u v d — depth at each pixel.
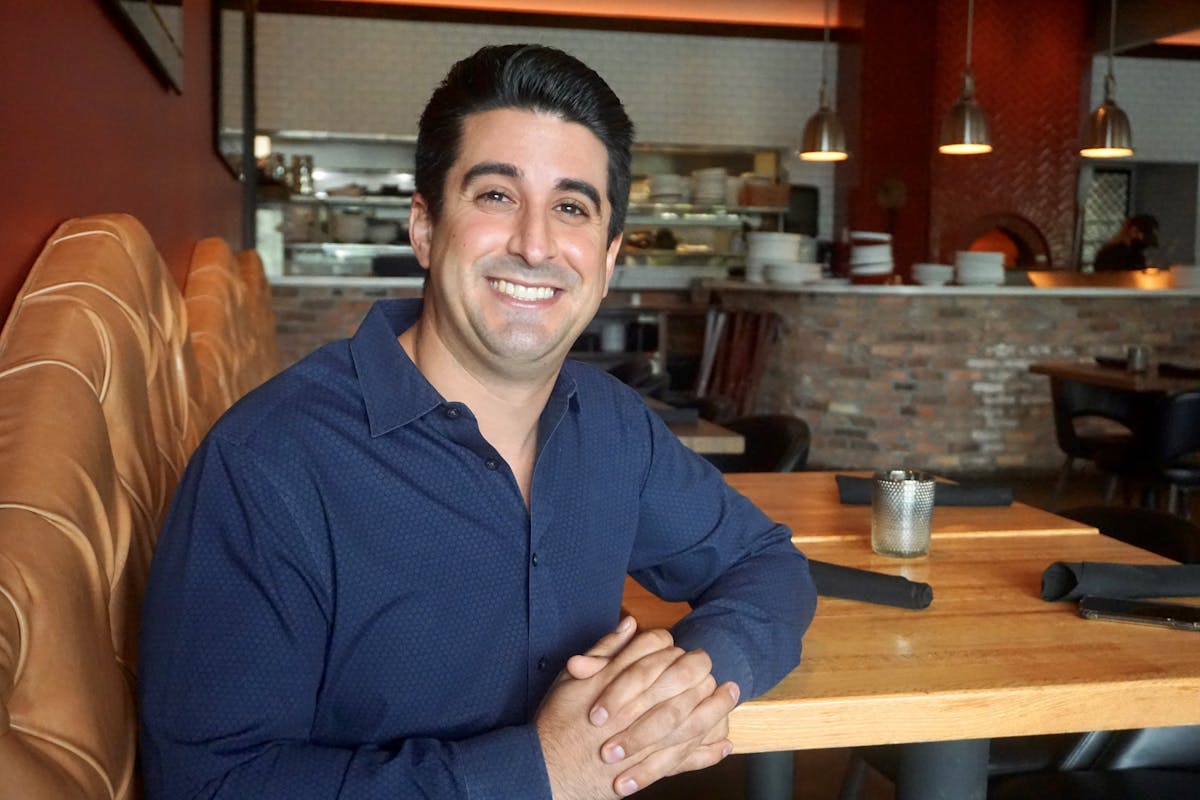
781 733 1.30
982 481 7.64
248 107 6.47
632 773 1.15
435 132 1.25
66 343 1.33
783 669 1.33
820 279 8.66
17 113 1.52
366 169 10.48
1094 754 1.93
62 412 1.20
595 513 1.37
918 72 10.23
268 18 10.27
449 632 1.21
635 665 1.17
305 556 1.13
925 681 1.35
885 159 10.31
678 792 2.87
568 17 10.55
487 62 1.23
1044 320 7.93
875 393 7.82
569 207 1.24
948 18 10.20
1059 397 5.82
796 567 1.54
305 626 1.13
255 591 1.11
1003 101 10.39
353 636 1.17
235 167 5.32
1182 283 8.32
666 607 1.66
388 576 1.17
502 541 1.23
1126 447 5.39
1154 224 9.51
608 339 8.70
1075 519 2.51
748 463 3.54
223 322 2.99
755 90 11.05
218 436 1.14
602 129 1.25
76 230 1.67
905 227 10.38
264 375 3.92
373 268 9.07
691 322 10.45
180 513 1.13
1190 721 1.37
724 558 1.54
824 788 2.89
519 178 1.22
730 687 1.22
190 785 1.06
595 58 10.77
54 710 0.92
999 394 7.91
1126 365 5.94
